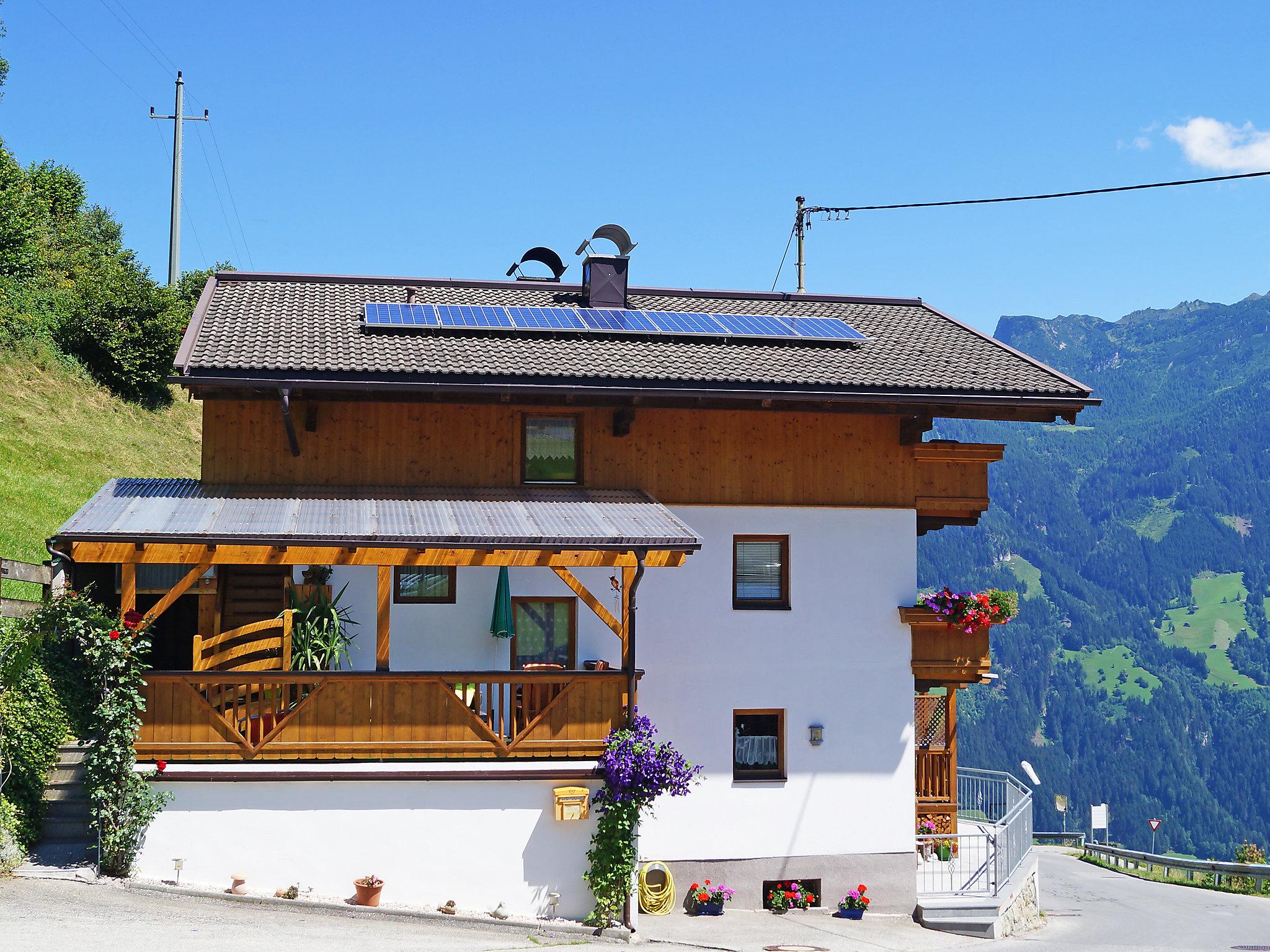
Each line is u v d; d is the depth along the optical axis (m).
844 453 20.50
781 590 20.25
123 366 37.12
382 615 16.91
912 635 20.39
